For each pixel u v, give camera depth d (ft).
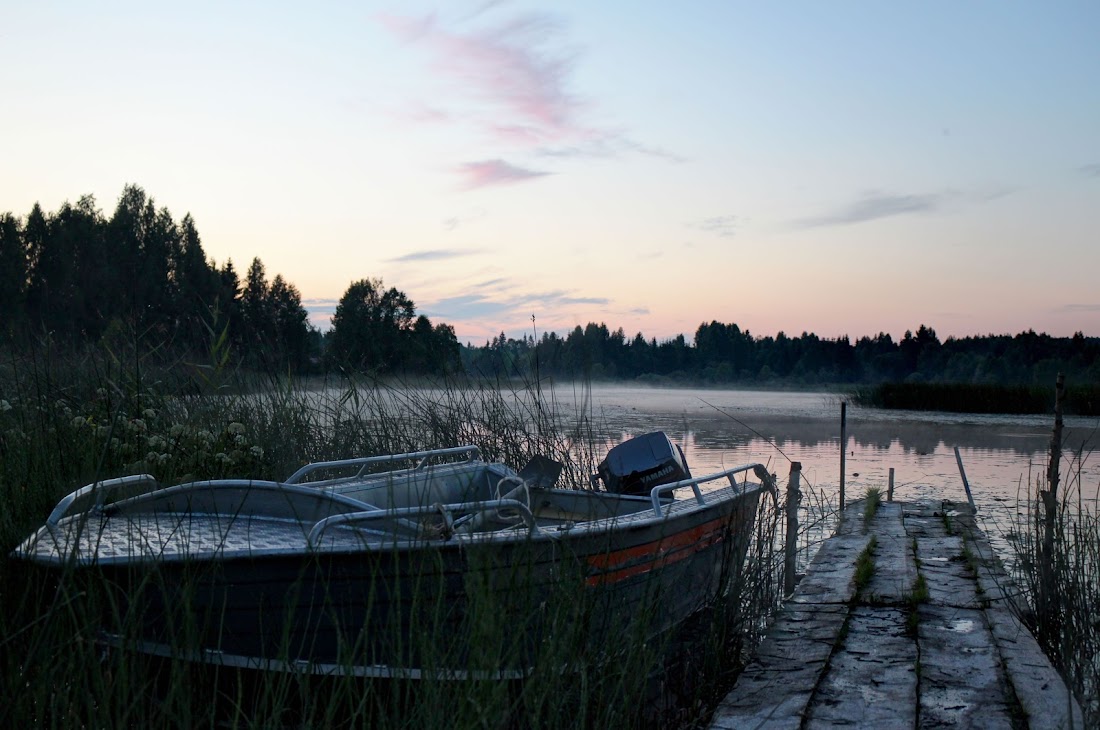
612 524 14.69
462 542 12.35
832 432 68.69
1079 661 14.92
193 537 12.73
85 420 18.31
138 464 17.47
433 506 12.71
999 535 27.63
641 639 13.16
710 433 63.87
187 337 25.30
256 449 19.88
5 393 21.48
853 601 18.60
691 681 15.15
